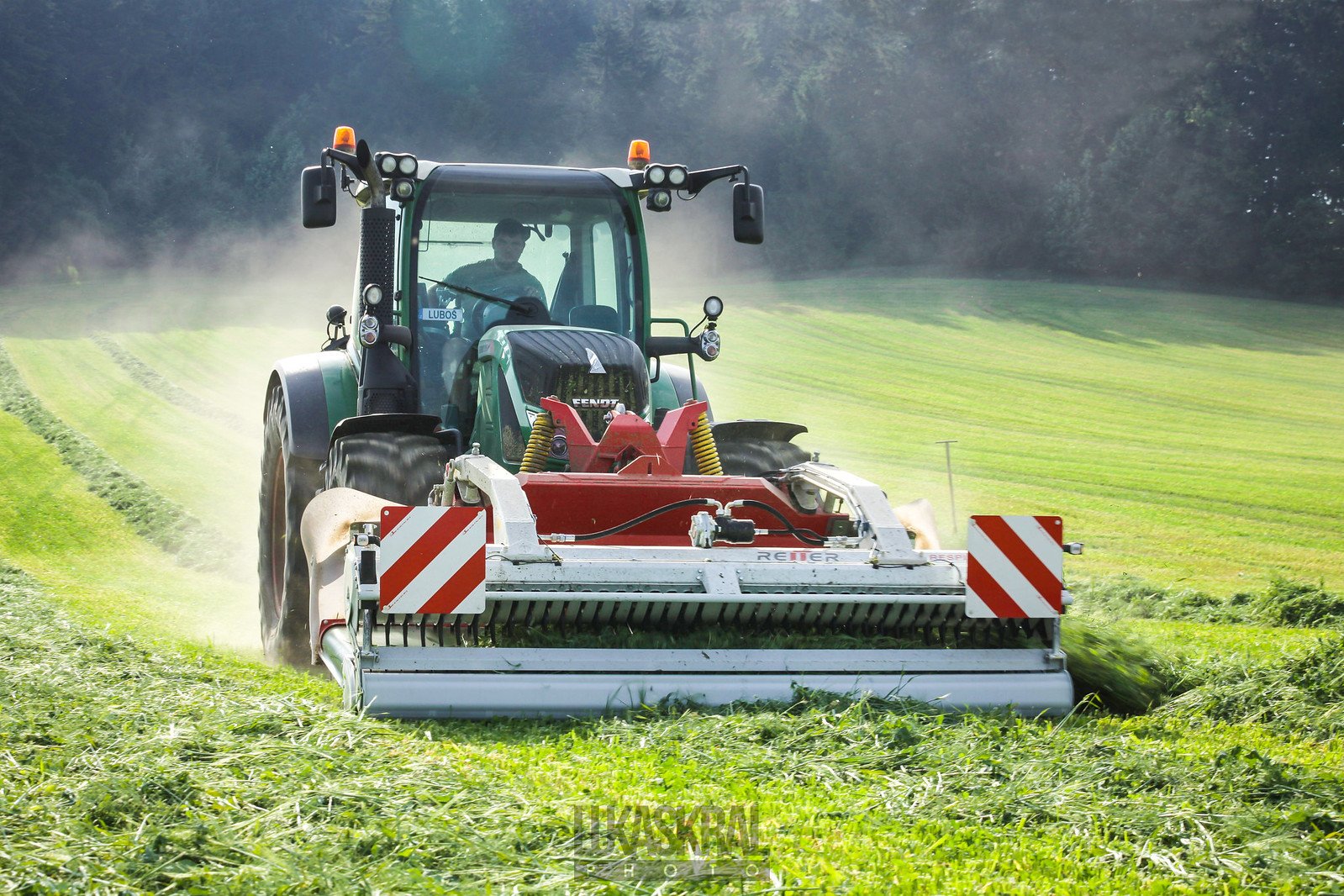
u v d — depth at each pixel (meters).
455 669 5.45
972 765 4.76
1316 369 46.44
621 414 6.87
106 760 4.61
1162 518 22.33
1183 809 4.26
